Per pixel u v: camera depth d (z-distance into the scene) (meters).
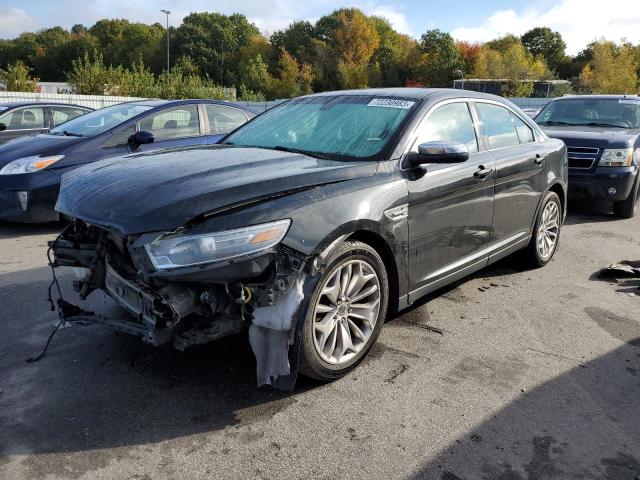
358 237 3.36
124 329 3.00
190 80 29.42
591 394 3.24
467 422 2.92
